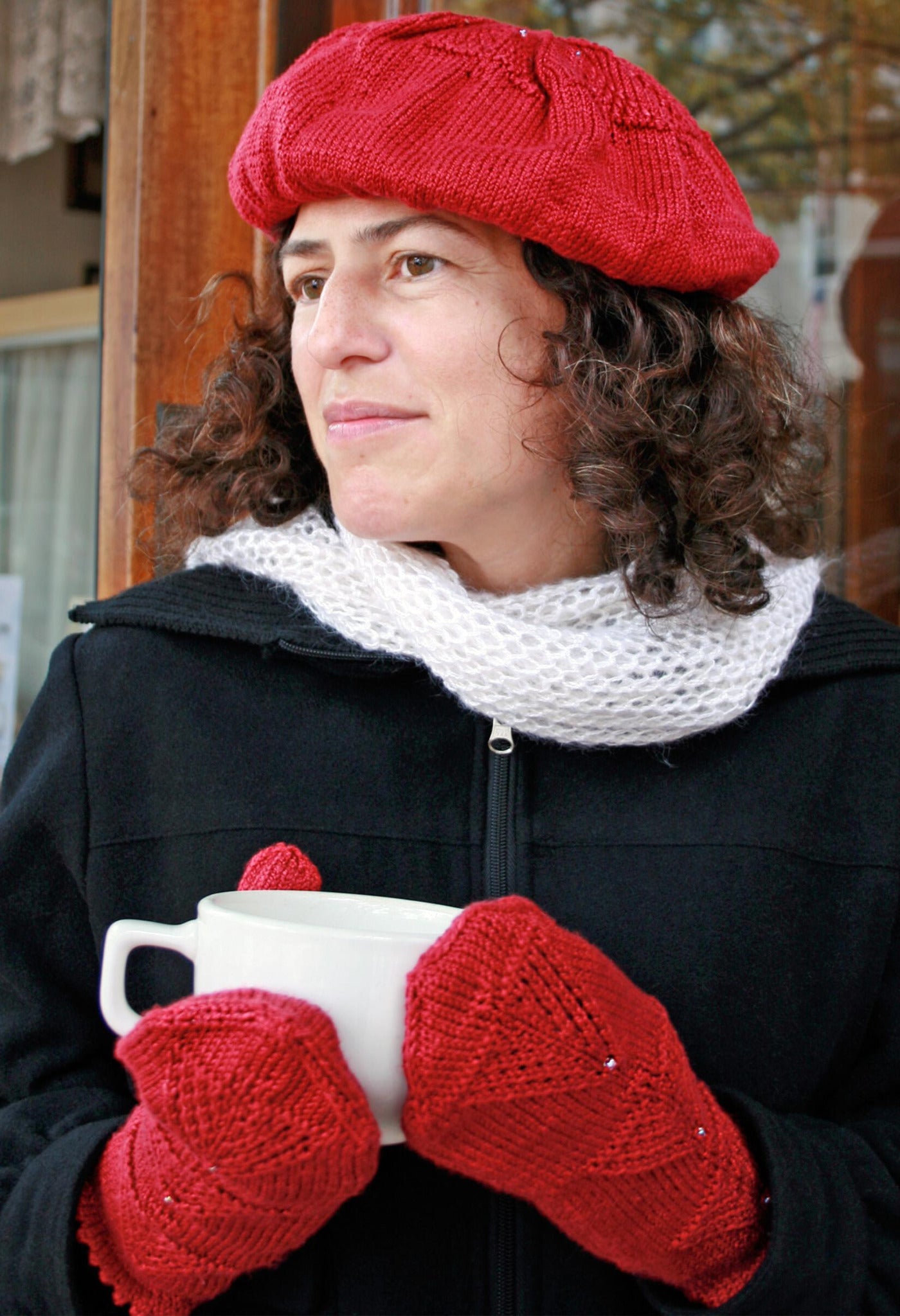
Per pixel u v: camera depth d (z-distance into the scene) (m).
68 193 1.87
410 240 0.82
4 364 2.00
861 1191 0.81
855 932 0.92
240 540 1.01
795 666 0.99
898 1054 0.92
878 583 2.03
